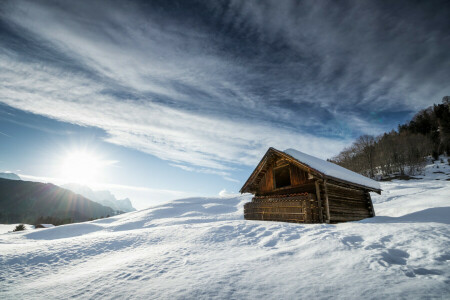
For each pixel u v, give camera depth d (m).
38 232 24.03
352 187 12.70
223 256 5.12
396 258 4.09
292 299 2.73
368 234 5.98
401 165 55.69
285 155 11.96
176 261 4.85
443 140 66.19
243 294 2.96
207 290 3.13
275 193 12.88
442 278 3.01
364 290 2.80
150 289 3.37
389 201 23.36
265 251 5.39
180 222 23.94
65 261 6.12
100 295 3.34
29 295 3.68
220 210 36.19
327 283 3.11
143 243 7.41
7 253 6.80
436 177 43.22
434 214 8.91
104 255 6.50
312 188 11.01
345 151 80.94
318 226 8.04
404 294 2.61
